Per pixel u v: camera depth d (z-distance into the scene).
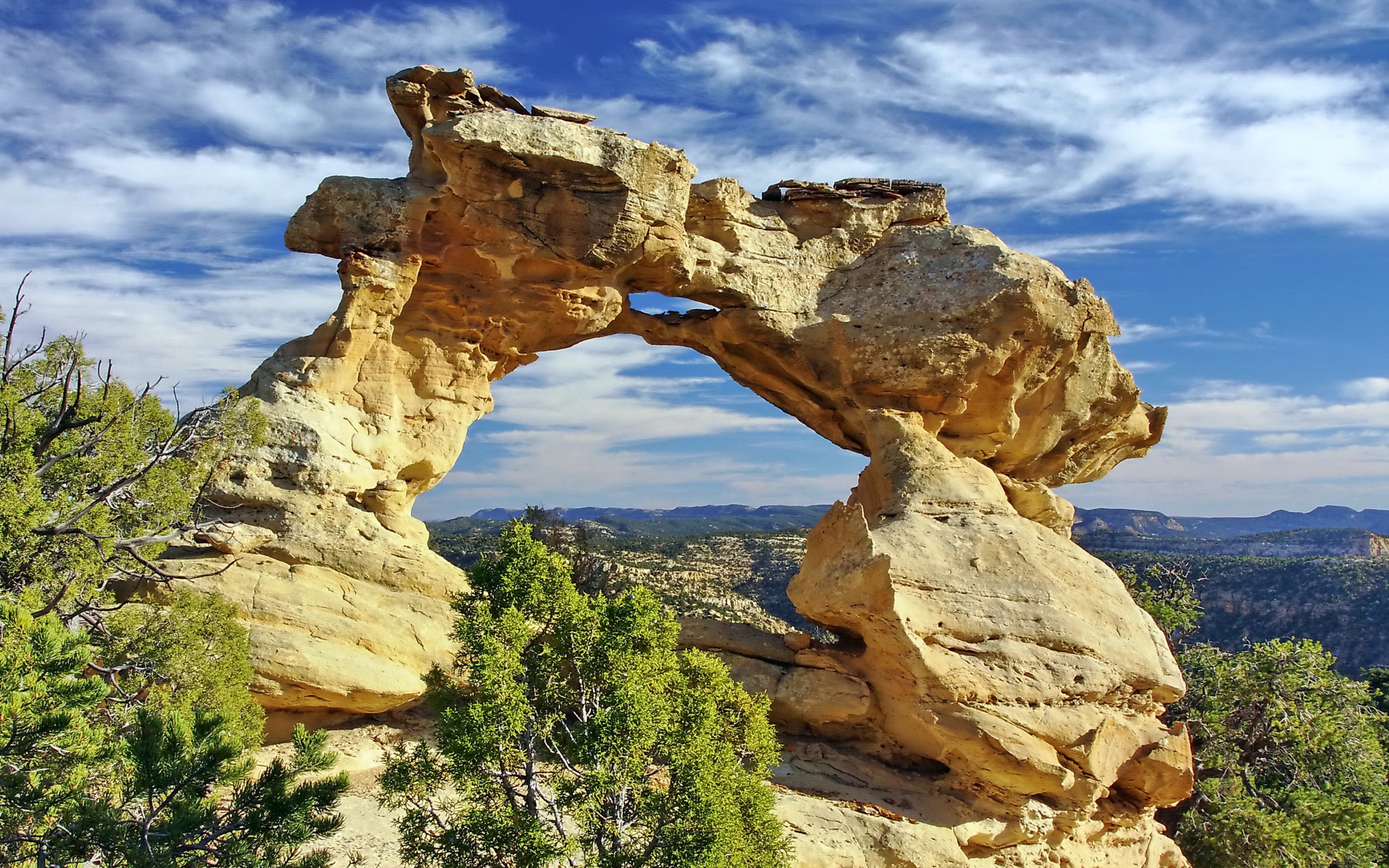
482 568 14.25
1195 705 28.31
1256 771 27.23
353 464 20.38
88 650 11.59
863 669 20.36
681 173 22.88
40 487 15.95
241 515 19.00
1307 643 28.61
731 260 25.05
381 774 16.31
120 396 18.34
